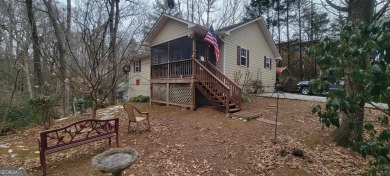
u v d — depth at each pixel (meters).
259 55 14.59
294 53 23.67
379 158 1.82
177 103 9.87
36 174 3.65
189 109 9.10
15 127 6.87
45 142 3.57
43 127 6.92
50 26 10.52
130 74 17.64
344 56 1.55
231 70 11.64
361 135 4.30
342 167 3.73
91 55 5.37
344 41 1.60
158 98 11.06
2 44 12.32
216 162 4.01
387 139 1.79
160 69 10.94
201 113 8.21
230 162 4.01
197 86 9.05
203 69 8.86
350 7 4.65
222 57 11.09
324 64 1.67
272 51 16.41
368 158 3.96
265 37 15.22
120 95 18.95
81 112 9.48
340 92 1.57
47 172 3.68
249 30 13.33
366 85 1.41
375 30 1.37
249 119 7.04
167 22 11.19
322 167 3.74
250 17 23.52
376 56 1.33
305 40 23.16
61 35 9.17
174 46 12.12
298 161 3.96
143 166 3.83
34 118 7.08
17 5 10.59
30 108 6.91
